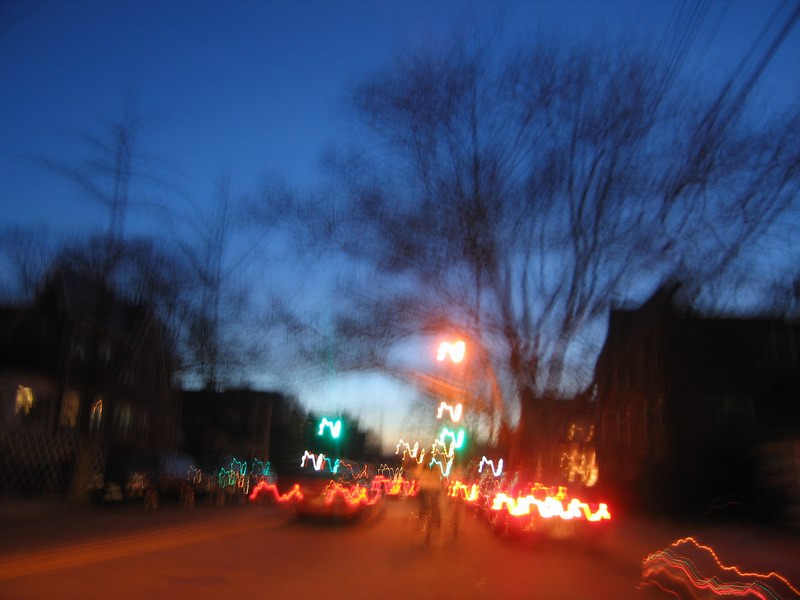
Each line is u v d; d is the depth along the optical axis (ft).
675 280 69.15
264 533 61.82
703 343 108.47
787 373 104.27
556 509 57.26
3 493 100.32
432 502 61.11
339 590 34.83
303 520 72.54
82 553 44.62
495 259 72.13
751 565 43.29
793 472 91.15
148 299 111.04
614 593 36.81
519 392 82.99
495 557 50.49
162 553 45.88
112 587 33.17
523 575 42.24
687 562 41.75
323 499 71.00
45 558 41.96
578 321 74.13
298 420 215.72
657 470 109.09
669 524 85.87
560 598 35.01
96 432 124.16
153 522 70.64
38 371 118.83
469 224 70.49
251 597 32.14
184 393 194.08
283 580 37.06
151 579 35.76
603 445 138.10
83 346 127.03
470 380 90.12
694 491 101.86
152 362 150.20
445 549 54.29
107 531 60.03
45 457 109.81
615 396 132.77
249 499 122.31
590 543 56.39
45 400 119.24
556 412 82.02
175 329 115.34
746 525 83.41
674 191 61.16
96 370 125.08
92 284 114.62
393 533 65.57
